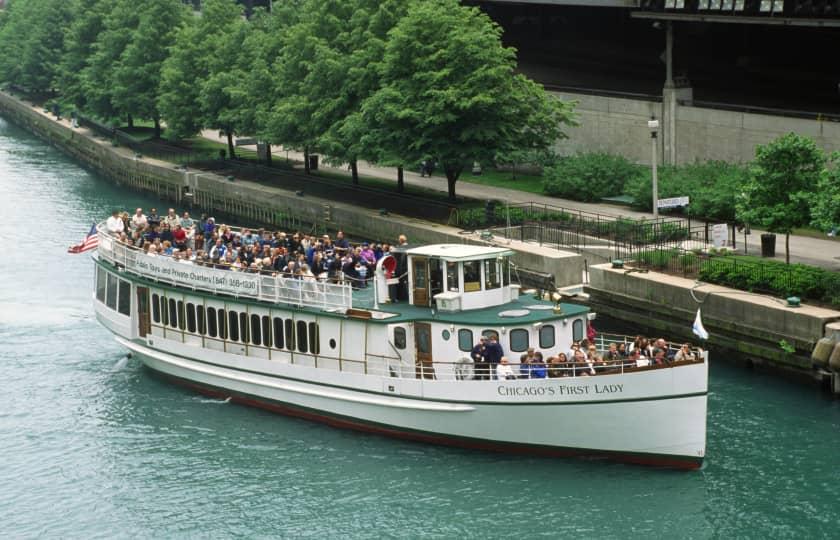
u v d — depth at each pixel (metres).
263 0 193.00
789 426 53.69
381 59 94.69
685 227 78.50
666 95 96.69
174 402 59.59
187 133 130.88
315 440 53.88
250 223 111.06
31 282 83.81
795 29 109.00
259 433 55.09
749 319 61.31
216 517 47.53
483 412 50.00
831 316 57.94
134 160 131.62
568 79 120.88
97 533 46.69
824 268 67.12
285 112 103.56
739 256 69.12
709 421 54.44
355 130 91.50
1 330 72.38
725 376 60.47
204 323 59.38
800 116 86.75
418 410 51.56
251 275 56.56
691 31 100.81
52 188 132.50
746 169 86.06
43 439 55.50
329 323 54.28
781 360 59.78
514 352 50.62
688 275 67.50
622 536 44.69
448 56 86.44
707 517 45.69
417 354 52.44
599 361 49.34
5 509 48.75
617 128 101.81
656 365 47.22
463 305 52.22
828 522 45.22
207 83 121.50
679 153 96.62
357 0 103.06
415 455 51.69
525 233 81.81
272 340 56.59
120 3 157.25
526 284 68.69
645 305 66.81
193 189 120.31
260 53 115.75
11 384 62.84
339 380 53.97
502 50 87.81
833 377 57.03
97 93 151.25
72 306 77.75
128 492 49.84
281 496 48.91
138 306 62.88
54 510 48.62
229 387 59.03
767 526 45.09
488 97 83.94
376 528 45.97
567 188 93.94
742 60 114.44
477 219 85.19
